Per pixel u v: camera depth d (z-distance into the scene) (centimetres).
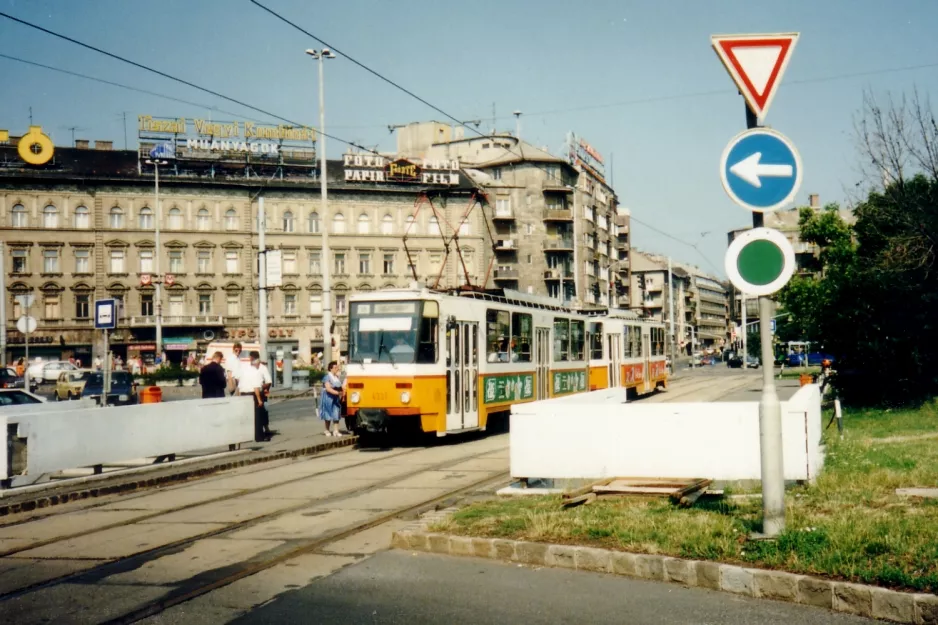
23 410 1858
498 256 8319
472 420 2002
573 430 1088
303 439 1984
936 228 2181
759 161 747
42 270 6719
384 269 7419
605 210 9906
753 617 601
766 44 762
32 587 749
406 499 1154
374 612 642
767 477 728
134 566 818
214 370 2006
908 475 1013
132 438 1488
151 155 6944
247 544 898
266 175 7281
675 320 14850
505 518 872
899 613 582
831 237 2906
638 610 625
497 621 613
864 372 2409
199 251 7050
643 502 927
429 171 7531
